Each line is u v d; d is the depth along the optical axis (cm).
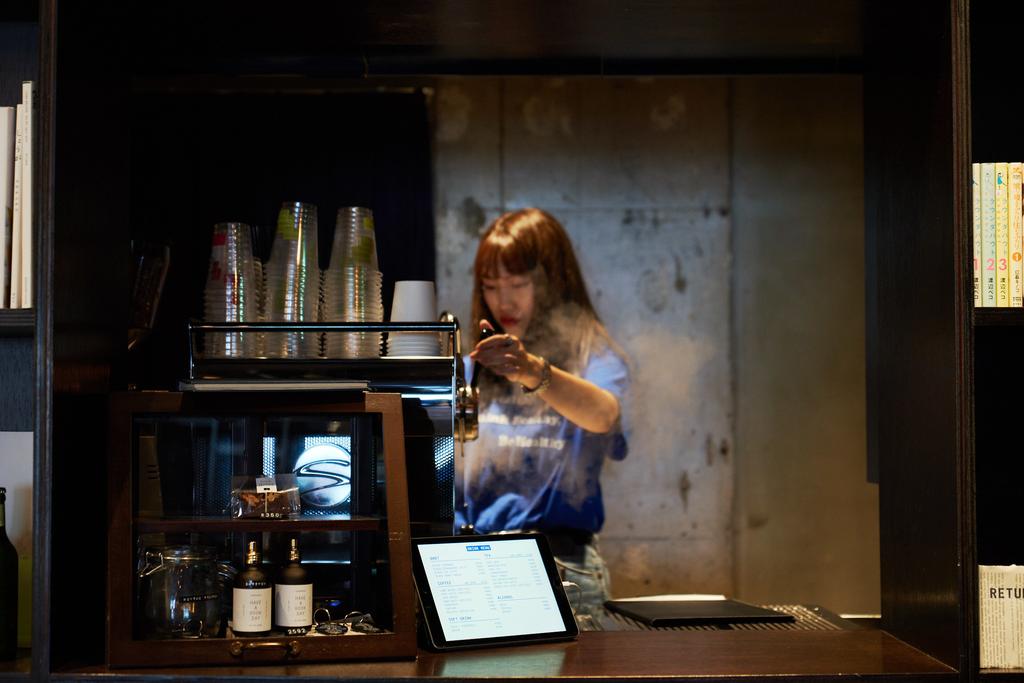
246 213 405
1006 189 183
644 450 446
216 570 173
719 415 448
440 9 202
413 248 422
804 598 445
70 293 176
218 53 226
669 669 168
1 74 211
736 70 240
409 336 203
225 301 199
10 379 209
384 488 180
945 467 177
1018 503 217
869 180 222
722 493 447
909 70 194
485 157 445
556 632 188
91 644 184
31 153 176
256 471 179
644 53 232
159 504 175
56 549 168
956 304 173
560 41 221
